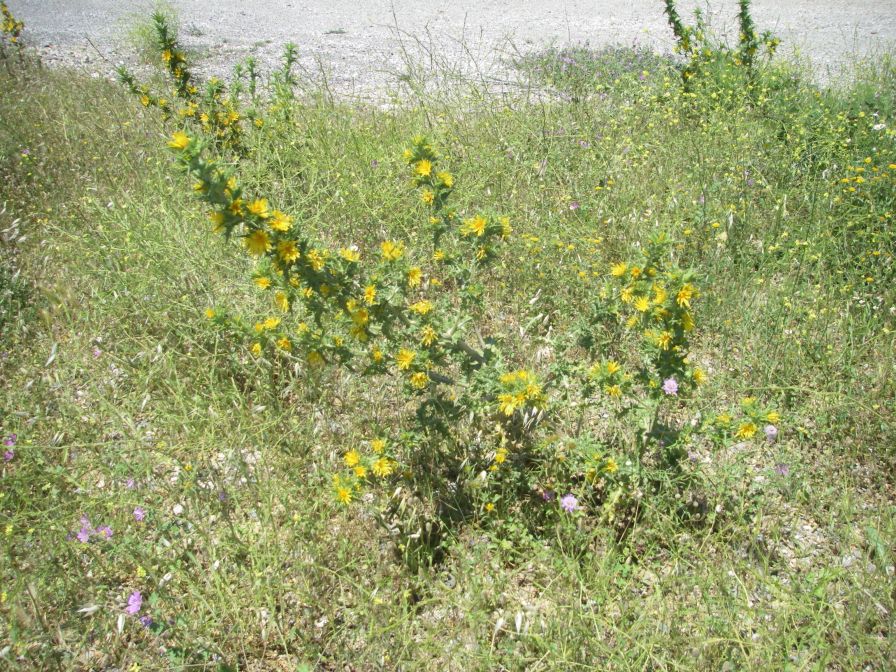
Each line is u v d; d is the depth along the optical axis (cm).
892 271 371
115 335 378
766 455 299
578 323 299
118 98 677
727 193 445
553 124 526
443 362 287
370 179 473
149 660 238
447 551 270
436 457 296
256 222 239
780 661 214
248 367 351
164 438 321
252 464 309
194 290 389
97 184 500
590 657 222
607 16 1166
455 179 461
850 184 418
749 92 557
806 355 335
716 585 239
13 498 288
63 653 237
